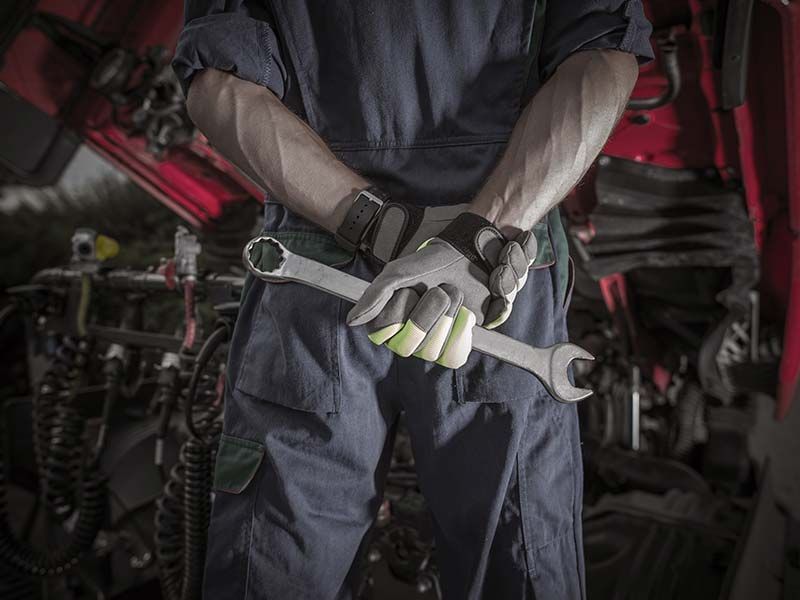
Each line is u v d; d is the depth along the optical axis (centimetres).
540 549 92
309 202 85
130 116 275
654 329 254
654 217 204
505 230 81
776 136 171
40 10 257
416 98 91
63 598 187
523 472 91
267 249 87
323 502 93
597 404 261
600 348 262
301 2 91
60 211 505
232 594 94
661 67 163
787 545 180
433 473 95
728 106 157
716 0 148
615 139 192
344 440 91
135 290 188
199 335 166
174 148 285
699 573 158
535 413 93
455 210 85
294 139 86
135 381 195
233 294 156
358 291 83
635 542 178
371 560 150
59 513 177
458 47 88
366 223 83
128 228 531
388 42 88
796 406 258
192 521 137
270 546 92
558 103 84
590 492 236
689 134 184
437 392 90
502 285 74
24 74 274
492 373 88
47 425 175
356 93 91
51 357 194
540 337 89
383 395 96
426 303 71
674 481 216
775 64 158
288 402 90
